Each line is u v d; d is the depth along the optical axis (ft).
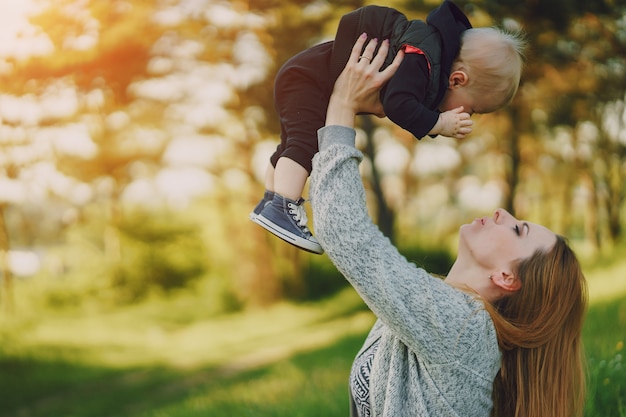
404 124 6.94
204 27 53.67
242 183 74.02
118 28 48.57
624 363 11.88
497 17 29.07
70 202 71.20
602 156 61.05
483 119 51.11
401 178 76.48
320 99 7.49
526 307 7.30
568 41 31.99
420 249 69.00
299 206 7.36
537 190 84.07
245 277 73.92
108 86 51.78
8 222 80.12
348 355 34.50
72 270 77.87
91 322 68.33
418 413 6.89
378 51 7.20
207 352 54.24
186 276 79.10
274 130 63.10
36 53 48.21
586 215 76.43
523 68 7.82
